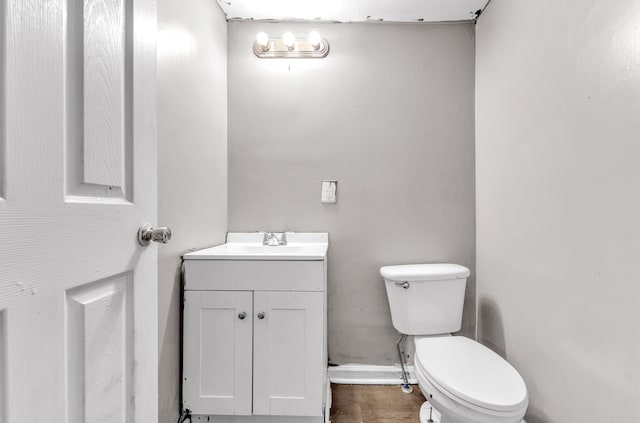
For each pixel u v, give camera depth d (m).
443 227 1.83
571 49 1.07
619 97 0.89
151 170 0.77
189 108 1.38
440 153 1.83
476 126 1.81
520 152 1.38
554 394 1.16
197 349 1.29
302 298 1.29
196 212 1.45
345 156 1.84
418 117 1.84
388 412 1.54
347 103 1.84
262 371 1.28
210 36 1.60
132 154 0.70
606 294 0.93
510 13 1.46
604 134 0.94
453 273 1.58
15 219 0.44
